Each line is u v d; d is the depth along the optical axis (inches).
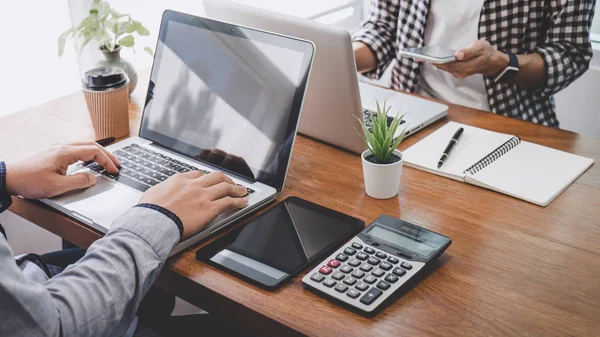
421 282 34.8
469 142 50.8
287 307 33.1
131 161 47.0
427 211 41.9
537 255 37.0
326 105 48.9
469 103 68.1
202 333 52.8
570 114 91.8
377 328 31.4
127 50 76.5
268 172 43.6
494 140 50.9
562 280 34.8
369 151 43.6
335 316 32.3
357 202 43.3
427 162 47.5
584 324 31.4
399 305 33.0
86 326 31.0
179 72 49.0
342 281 33.8
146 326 51.8
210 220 38.0
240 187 41.4
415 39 69.5
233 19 52.6
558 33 63.6
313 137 52.9
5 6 62.2
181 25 49.2
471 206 42.4
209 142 46.7
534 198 42.4
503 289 34.1
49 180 41.6
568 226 39.8
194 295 35.9
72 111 58.9
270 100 43.8
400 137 43.2
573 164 46.9
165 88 49.8
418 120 53.6
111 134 52.2
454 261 36.6
